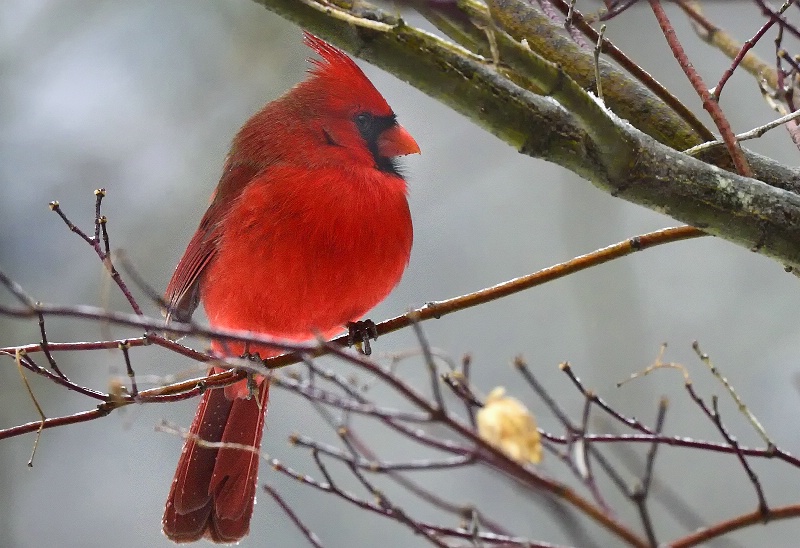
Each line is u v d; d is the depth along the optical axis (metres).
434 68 4.26
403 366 11.57
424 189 13.02
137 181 12.15
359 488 10.55
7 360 11.05
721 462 10.45
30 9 12.62
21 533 10.72
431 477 10.55
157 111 12.44
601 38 4.82
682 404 10.95
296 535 10.27
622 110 5.52
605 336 11.54
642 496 4.13
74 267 11.65
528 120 4.34
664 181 4.52
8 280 3.85
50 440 11.13
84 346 5.15
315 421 10.91
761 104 11.91
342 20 4.21
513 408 4.80
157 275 11.72
